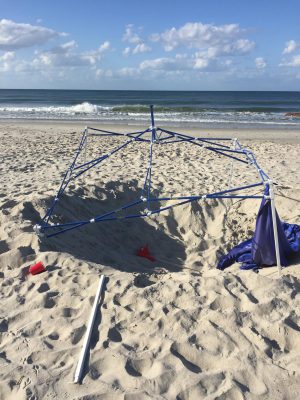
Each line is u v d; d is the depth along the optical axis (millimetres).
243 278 4133
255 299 3811
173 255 5969
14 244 5074
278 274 4445
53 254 4812
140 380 3021
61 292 4160
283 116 28781
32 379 3057
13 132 16516
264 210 4809
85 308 3852
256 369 3068
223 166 10391
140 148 12898
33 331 3613
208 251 5938
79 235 5805
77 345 3420
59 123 20875
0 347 3432
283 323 3439
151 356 3246
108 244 6051
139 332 3531
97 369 3182
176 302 3867
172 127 19953
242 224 6547
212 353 3258
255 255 4988
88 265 4621
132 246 6164
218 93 107562
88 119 23844
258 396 2863
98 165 10219
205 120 24609
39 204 6152
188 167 10156
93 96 74750
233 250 5555
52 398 2898
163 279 4434
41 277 4434
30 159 10914
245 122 23750
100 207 6945
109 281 4242
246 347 3275
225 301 3781
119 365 3176
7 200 6566
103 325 3619
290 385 2936
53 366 3211
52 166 10078
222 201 7195
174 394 2908
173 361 3184
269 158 11680
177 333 3467
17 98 61688
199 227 6723
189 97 73000
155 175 9062
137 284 4293
